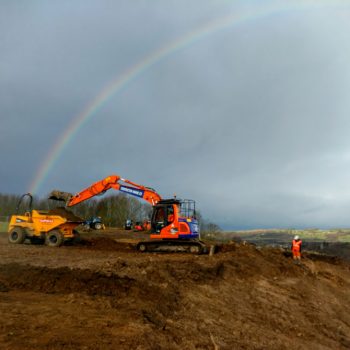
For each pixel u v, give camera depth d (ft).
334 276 87.35
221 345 32.89
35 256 65.16
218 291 51.93
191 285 50.11
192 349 29.22
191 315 38.70
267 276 69.77
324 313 59.62
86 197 92.94
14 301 32.22
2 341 22.89
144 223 178.29
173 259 66.13
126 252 80.53
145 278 46.78
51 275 40.88
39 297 34.53
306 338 45.68
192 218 82.69
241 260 72.54
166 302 39.37
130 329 27.63
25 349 22.16
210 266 60.75
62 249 80.59
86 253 74.79
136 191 88.48
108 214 259.19
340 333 52.95
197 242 77.77
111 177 90.63
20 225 88.02
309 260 98.12
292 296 62.69
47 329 25.75
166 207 80.33
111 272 46.83
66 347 23.08
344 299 73.72
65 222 87.20
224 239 194.39
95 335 25.58
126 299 36.60
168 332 30.71
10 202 256.52
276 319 49.34
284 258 86.74
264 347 37.37
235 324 41.57
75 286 38.29
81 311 30.71
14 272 42.83
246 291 57.21
